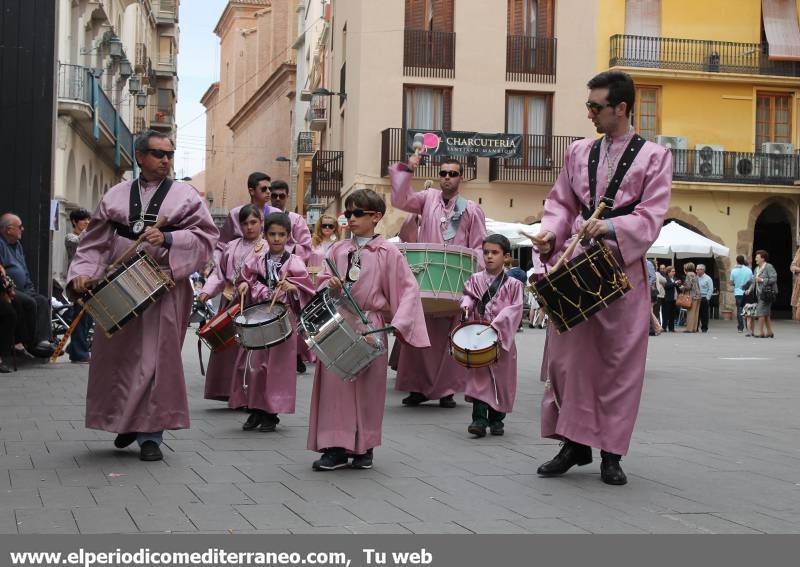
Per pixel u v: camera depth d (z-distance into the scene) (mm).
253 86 94250
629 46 40062
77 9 33531
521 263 36906
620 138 7070
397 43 37781
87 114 32406
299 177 61344
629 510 6184
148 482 6824
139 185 7855
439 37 37969
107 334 7398
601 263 6664
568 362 6996
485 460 7879
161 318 7629
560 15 38781
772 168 40750
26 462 7488
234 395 9938
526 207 39000
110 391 7688
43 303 15328
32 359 15906
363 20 37531
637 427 9750
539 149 38750
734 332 32156
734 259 41062
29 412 10094
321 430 7312
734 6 41125
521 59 38500
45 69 15750
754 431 9523
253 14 97125
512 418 10367
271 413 9148
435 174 37594
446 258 10570
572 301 6684
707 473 7414
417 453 8180
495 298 9758
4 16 15711
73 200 34875
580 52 38938
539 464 7715
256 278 10016
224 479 6969
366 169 37750
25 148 15727
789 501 6488
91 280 7617
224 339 10008
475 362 8914
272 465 7535
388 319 8453
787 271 43312
